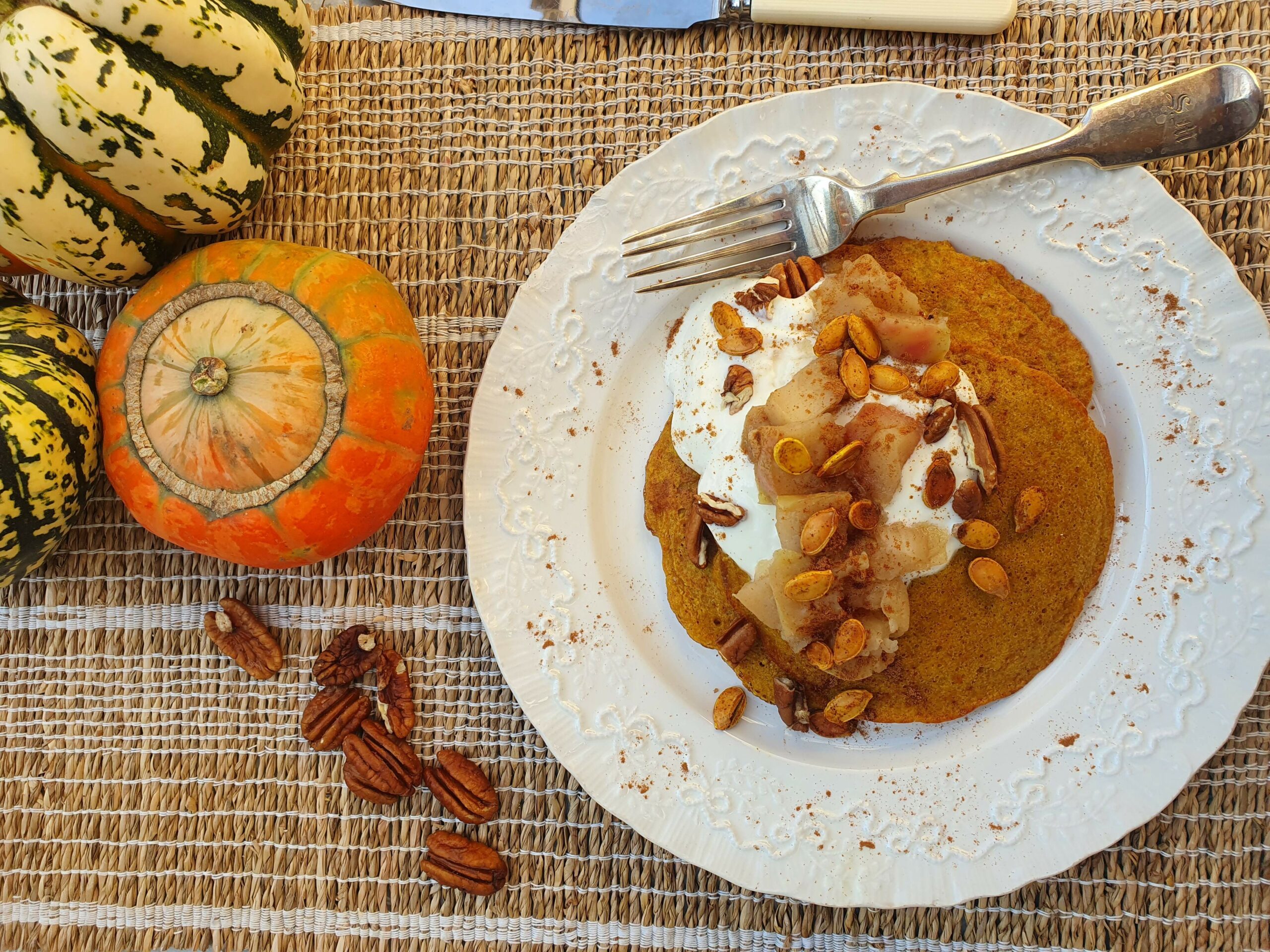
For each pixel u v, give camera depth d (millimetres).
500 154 365
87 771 370
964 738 339
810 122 330
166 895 368
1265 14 346
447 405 365
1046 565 323
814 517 291
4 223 301
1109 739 332
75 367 320
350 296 314
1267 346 319
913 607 321
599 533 352
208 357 298
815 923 359
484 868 357
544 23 363
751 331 314
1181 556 330
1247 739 348
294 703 367
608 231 339
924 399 303
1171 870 351
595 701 346
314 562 334
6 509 300
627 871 363
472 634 365
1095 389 337
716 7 352
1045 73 352
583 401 349
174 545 368
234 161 316
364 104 368
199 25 288
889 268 333
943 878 333
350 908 367
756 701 347
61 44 273
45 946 366
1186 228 319
